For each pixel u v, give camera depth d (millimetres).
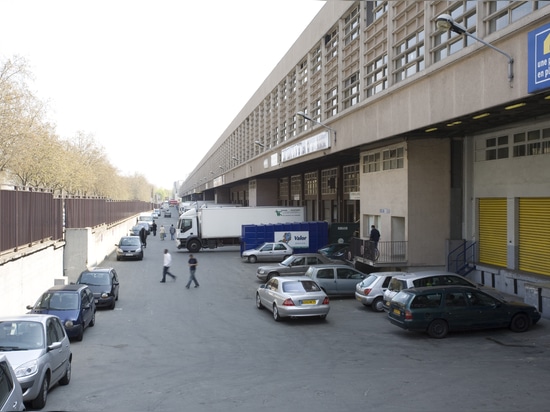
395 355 12688
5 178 35250
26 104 30047
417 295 14727
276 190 62812
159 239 61406
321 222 39344
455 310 14680
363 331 15773
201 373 11141
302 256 27281
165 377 10852
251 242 38688
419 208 24031
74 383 10453
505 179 21156
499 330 15453
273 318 18016
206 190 133375
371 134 23375
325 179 45500
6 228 15914
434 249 24000
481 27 14914
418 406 8805
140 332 15844
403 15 21219
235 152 74062
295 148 37531
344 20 28641
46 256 21375
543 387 9875
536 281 18938
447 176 24047
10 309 15695
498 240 22031
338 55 29109
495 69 14078
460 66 15875
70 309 14641
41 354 8914
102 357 12750
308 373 11047
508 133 20859
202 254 43094
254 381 10453
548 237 18953
